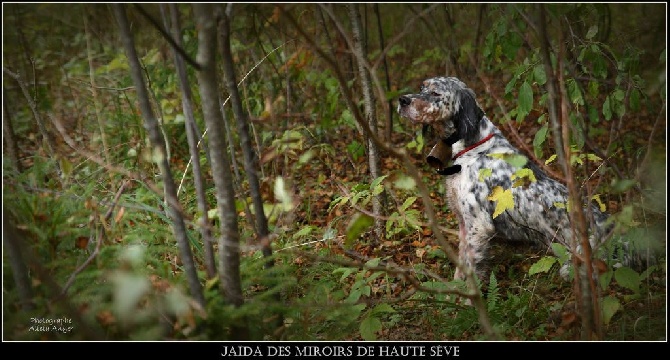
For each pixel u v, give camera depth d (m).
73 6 6.54
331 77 5.94
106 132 5.96
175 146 6.16
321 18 4.66
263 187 3.11
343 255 4.33
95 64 7.09
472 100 4.26
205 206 2.87
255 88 5.95
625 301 3.71
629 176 3.78
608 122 6.28
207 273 2.96
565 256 3.44
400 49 8.15
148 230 3.46
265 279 3.02
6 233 2.66
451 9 7.20
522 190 4.08
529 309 3.70
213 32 2.54
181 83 2.81
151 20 2.35
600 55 4.34
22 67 7.04
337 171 6.08
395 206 5.21
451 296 3.77
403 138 6.86
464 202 4.27
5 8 6.98
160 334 2.75
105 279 2.96
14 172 3.53
